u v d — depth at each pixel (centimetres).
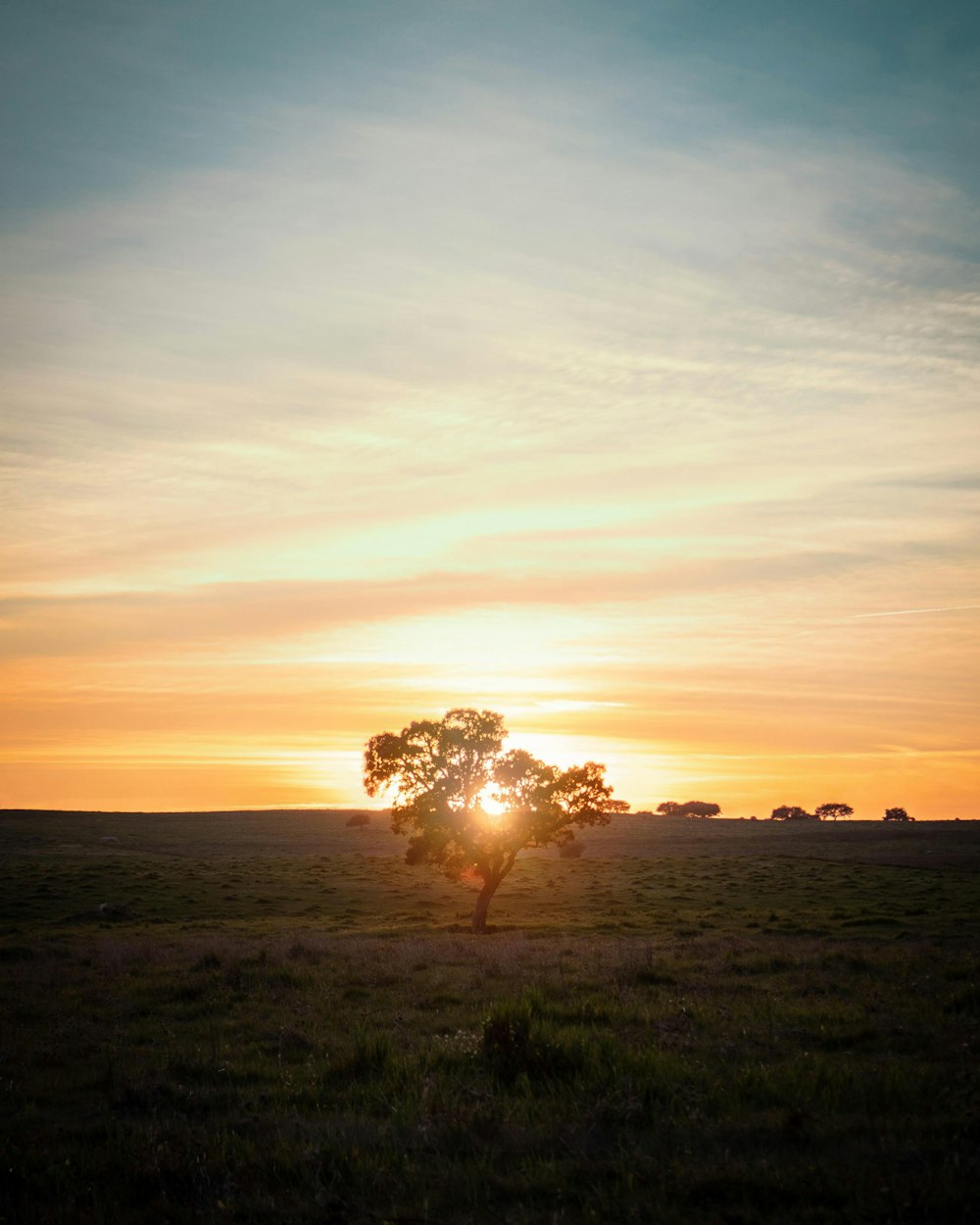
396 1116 933
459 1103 961
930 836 11281
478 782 4600
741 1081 1005
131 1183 771
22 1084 1155
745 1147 809
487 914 4975
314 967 2288
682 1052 1207
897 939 2906
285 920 4381
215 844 10762
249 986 2008
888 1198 657
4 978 2189
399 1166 783
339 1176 754
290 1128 913
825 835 11950
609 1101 929
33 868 6769
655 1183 707
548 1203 688
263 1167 780
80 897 5050
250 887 5897
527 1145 825
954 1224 623
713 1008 1548
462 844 4400
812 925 3462
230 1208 699
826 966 2138
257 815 16275
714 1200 680
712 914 4206
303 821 14850
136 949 2734
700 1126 857
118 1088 1114
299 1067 1228
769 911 4291
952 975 1920
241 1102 1034
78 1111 1040
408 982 2045
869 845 10106
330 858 8606
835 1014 1459
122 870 6694
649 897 5391
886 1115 885
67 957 2694
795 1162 748
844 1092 968
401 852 9694
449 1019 1555
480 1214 667
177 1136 879
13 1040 1454
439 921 4656
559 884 6588
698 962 2236
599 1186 704
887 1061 1134
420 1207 689
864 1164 737
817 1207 651
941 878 6016
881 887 5456
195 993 1905
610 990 1805
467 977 2088
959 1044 1231
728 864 7750
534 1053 1098
